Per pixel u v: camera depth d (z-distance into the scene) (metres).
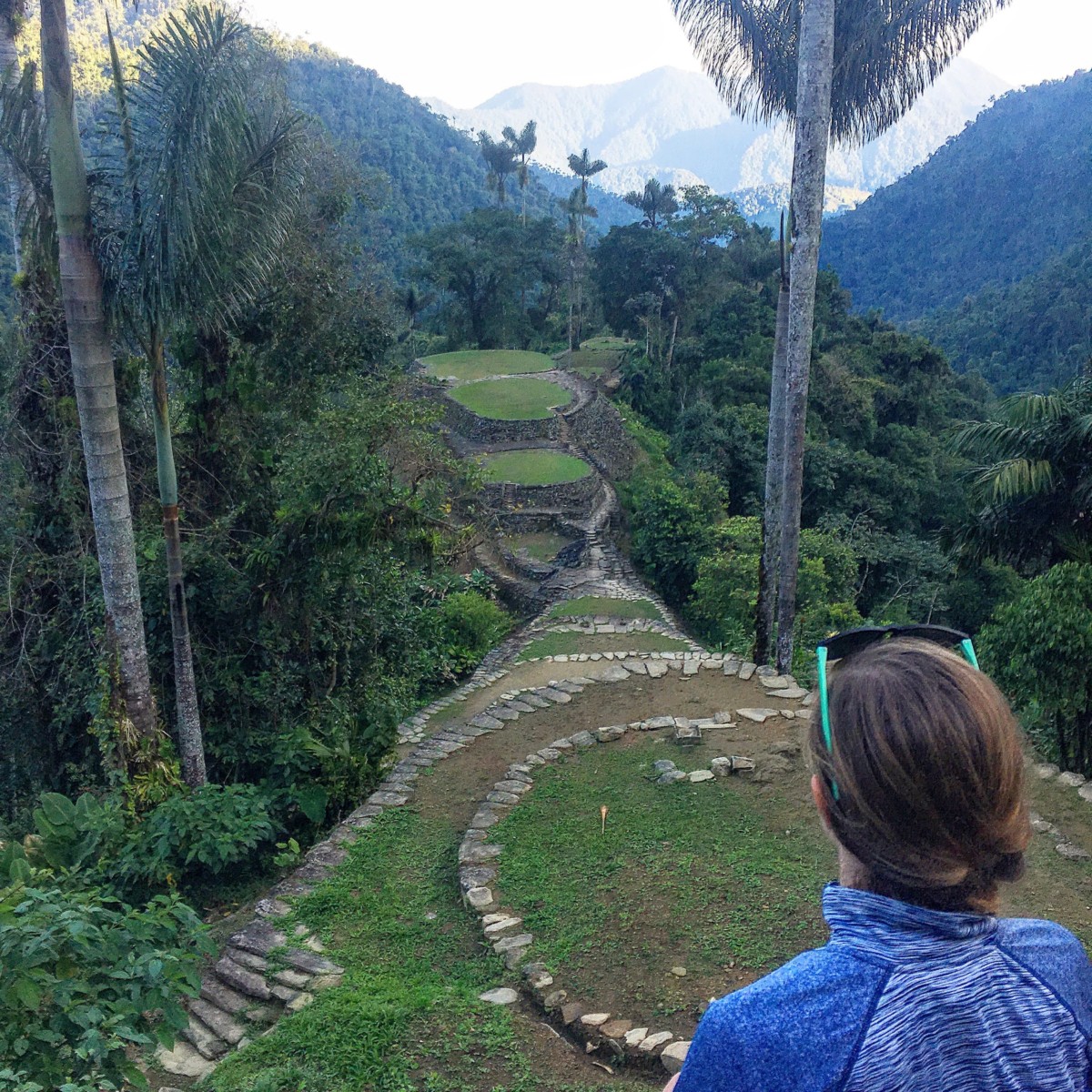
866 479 35.91
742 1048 1.06
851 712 1.15
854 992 1.07
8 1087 3.56
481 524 14.18
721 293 56.69
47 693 12.15
